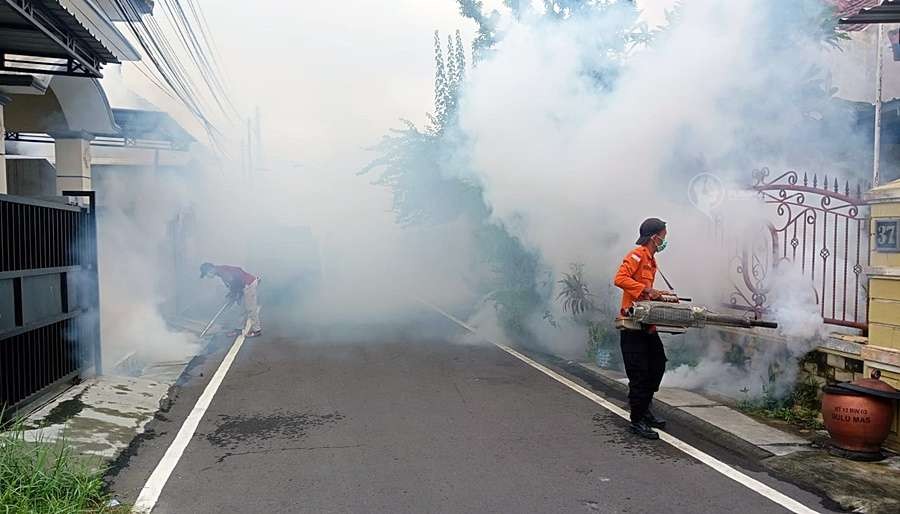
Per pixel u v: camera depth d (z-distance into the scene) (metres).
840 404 5.68
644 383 6.56
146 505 4.99
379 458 5.98
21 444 5.21
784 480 5.42
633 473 5.59
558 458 5.95
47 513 4.54
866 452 5.67
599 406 7.64
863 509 4.82
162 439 6.54
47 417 6.64
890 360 5.84
